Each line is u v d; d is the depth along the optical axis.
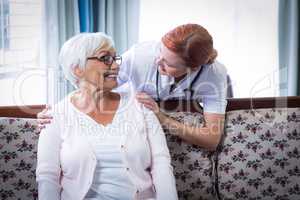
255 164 1.71
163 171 1.40
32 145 1.54
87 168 1.36
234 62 2.64
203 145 1.64
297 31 2.44
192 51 1.36
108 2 2.17
